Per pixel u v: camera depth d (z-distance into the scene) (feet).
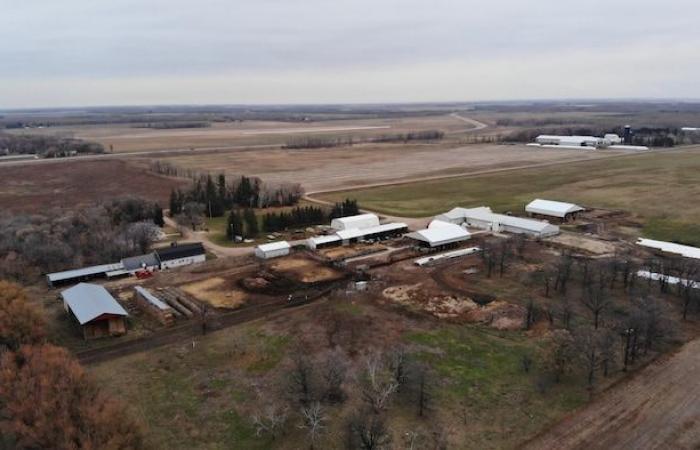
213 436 150.71
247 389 175.01
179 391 174.50
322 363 185.98
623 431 148.87
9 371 152.46
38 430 131.64
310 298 255.29
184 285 275.39
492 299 246.88
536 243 341.00
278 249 323.57
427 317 228.84
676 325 211.20
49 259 299.58
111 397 161.79
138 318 234.58
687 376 176.35
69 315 235.20
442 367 185.57
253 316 235.20
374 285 267.59
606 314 225.35
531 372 181.57
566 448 142.51
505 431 150.10
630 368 181.98
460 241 341.82
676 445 142.92
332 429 152.05
